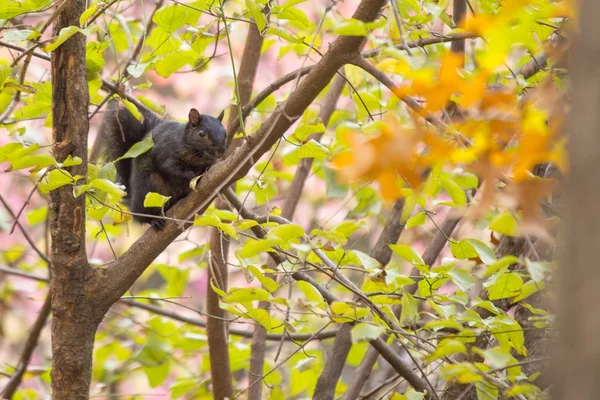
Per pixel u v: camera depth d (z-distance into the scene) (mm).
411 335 6117
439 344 6051
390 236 9227
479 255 6637
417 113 5648
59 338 7027
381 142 4098
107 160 9766
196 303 14672
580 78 2855
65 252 6957
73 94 6898
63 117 6922
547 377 7004
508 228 5410
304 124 7172
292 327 6957
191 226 7234
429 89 4449
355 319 6125
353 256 7016
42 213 11352
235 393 10125
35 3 7137
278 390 9430
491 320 6395
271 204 12492
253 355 9477
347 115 11125
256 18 7047
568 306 2787
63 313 7012
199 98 15547
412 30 7840
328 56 6312
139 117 7875
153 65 8430
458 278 6496
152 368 10555
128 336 11445
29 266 12500
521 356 7457
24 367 9945
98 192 7738
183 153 9430
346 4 12953
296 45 9703
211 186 7000
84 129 6988
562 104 4195
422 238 11250
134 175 9758
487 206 4281
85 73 6996
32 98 8922
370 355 8859
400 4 8109
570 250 2807
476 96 4402
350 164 4102
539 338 7355
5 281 13148
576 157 2824
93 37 11727
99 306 7094
